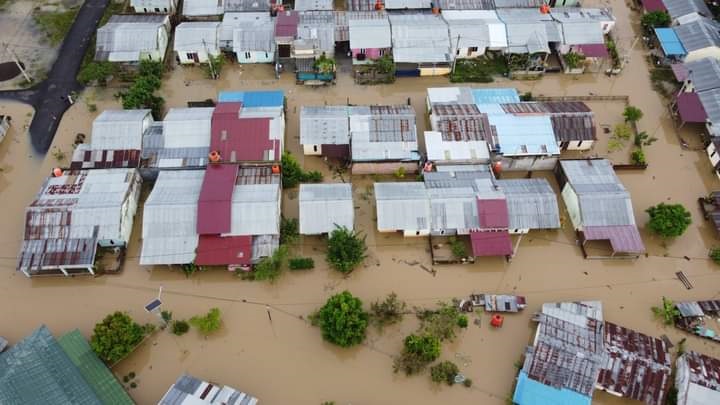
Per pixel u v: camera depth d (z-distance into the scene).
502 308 57.44
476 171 66.75
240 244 59.44
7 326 56.06
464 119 69.81
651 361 52.25
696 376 51.16
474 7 86.75
